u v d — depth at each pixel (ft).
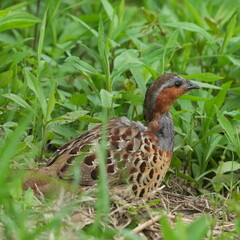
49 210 31.86
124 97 40.55
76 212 32.83
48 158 40.04
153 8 58.65
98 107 43.75
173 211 36.91
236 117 41.16
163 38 47.73
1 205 31.24
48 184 33.99
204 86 40.24
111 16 47.39
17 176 30.07
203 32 45.16
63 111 43.52
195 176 41.52
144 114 39.04
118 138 36.11
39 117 38.93
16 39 52.44
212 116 42.14
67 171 34.55
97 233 30.30
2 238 29.19
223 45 46.29
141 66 42.27
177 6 56.95
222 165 36.42
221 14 53.52
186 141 41.50
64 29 52.65
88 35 51.24
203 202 37.81
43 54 46.98
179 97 40.52
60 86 46.83
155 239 32.40
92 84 40.70
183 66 47.19
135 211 33.55
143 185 36.40
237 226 32.40
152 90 38.65
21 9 56.08
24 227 28.50
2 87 43.01
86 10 57.16
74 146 35.70
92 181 34.73
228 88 42.11
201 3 55.52
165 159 37.37
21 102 38.19
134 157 35.94
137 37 47.78
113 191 35.22
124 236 30.53
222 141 41.34
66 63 45.78
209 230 33.32
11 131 38.17
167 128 38.11
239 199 34.73
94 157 35.04
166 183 40.42
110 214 32.99
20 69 45.42
